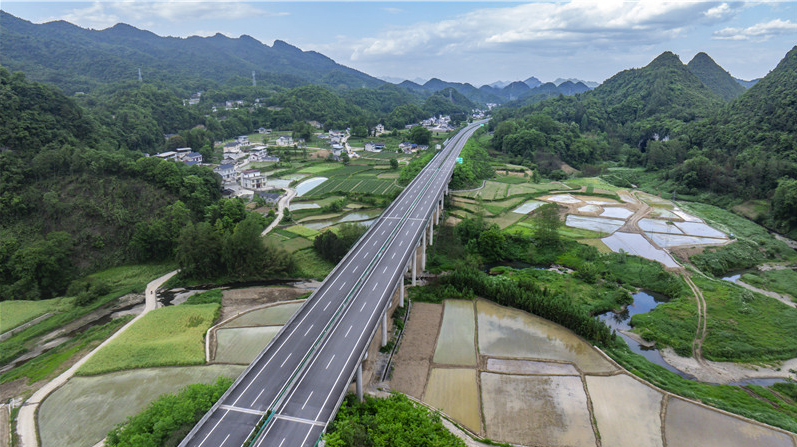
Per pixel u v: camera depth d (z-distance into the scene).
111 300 121.81
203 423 60.75
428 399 79.94
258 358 73.69
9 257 126.75
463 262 138.88
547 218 159.25
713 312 110.69
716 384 86.50
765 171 199.75
